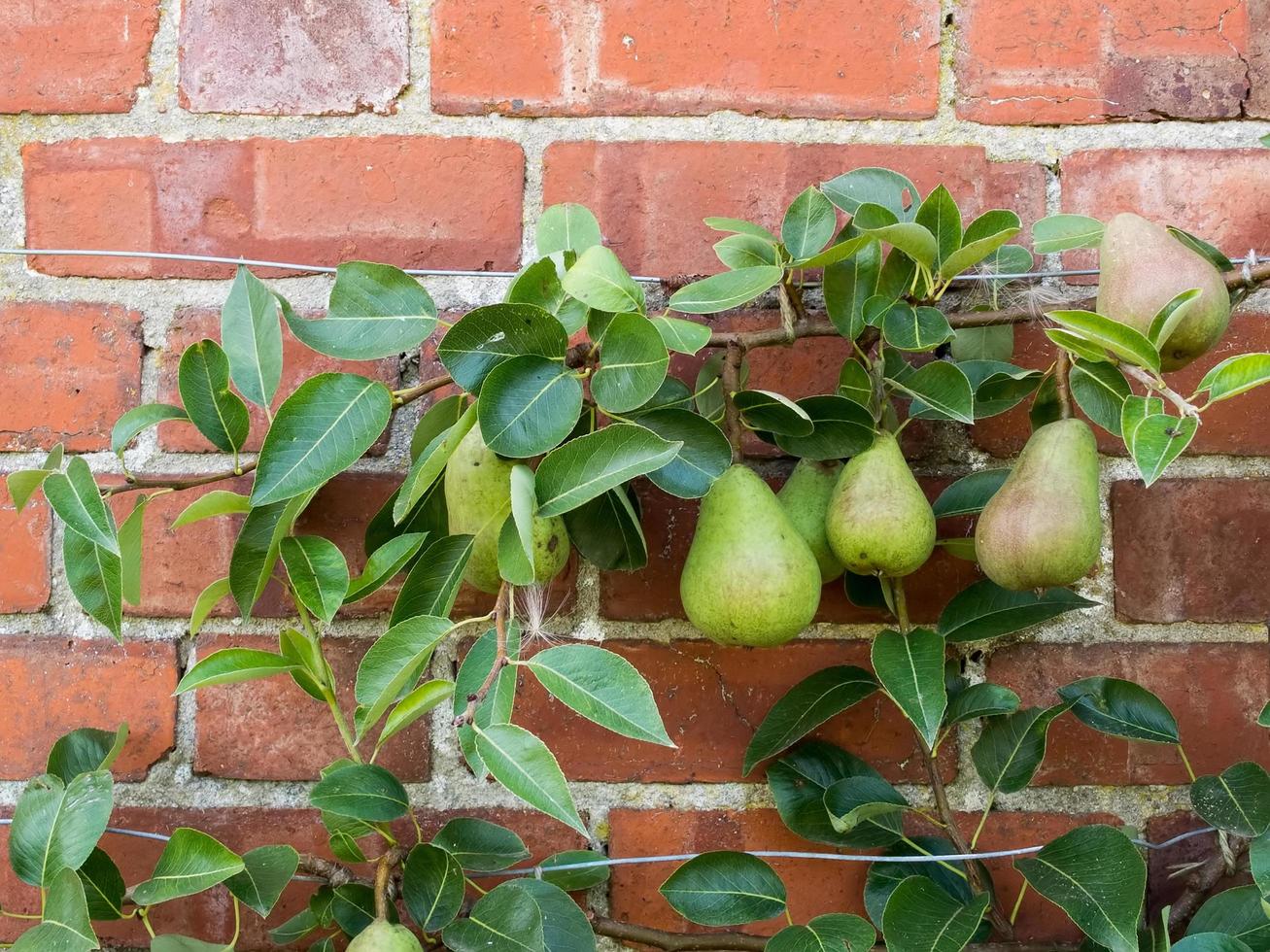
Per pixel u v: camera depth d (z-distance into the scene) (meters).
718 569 0.56
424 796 0.68
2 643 0.68
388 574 0.58
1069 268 0.69
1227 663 0.68
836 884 0.67
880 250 0.63
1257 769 0.62
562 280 0.57
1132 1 0.70
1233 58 0.70
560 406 0.54
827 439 0.60
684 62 0.70
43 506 0.69
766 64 0.70
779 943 0.58
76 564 0.59
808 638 0.69
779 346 0.68
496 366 0.53
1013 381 0.64
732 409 0.61
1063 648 0.68
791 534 0.57
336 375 0.56
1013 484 0.58
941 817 0.65
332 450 0.55
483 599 0.69
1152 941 0.60
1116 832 0.58
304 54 0.70
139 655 0.68
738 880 0.62
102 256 0.69
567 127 0.70
